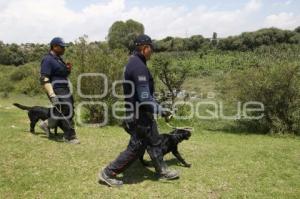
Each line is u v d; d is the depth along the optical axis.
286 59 12.80
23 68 30.72
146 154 7.20
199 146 8.29
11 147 7.30
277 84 10.96
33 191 5.28
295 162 7.14
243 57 29.42
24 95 25.38
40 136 8.41
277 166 6.82
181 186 5.61
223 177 6.07
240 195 5.34
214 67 26.72
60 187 5.43
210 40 40.06
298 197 5.37
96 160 6.71
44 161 6.55
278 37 36.16
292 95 10.96
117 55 11.81
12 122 10.45
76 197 5.12
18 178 5.72
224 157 7.32
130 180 5.80
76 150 7.33
